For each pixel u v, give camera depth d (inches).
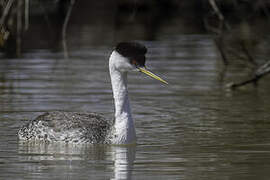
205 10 1414.9
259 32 1141.1
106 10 1464.1
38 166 450.0
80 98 681.6
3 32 565.9
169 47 1016.2
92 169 442.3
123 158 471.5
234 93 723.4
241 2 1299.2
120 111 517.0
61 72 818.8
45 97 682.2
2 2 633.6
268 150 489.7
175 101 677.9
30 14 1310.3
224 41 1042.7
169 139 529.0
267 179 414.6
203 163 455.5
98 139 517.7
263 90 743.1
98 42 1053.2
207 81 782.5
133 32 1173.1
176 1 1491.1
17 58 911.7
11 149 498.6
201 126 572.1
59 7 1390.3
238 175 424.8
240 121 588.7
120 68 514.0
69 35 1127.6
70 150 498.0
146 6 1482.5
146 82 784.3
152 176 424.2
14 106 641.6
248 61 899.4
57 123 529.7
